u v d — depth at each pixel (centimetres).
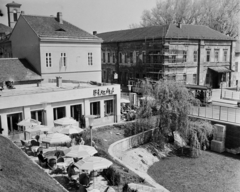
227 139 2644
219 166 2256
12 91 2602
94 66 3866
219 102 3850
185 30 4812
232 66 5278
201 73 4847
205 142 2697
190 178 2023
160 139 2573
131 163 2161
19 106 2253
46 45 3372
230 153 2586
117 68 5456
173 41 4428
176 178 2019
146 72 4753
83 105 2694
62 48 3516
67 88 2786
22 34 3631
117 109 2956
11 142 1733
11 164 1386
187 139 2597
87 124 2695
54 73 3488
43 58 3375
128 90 4769
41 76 3384
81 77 3759
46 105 2381
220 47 5059
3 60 3366
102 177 1623
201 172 2136
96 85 3053
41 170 1431
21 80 3153
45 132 2320
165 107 2553
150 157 2378
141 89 2741
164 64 4375
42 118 2434
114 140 2425
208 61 4947
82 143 2091
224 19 6197
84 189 1341
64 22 3881
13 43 3903
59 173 1614
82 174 1458
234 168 2212
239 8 6234
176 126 2541
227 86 5256
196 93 3662
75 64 3666
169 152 2550
